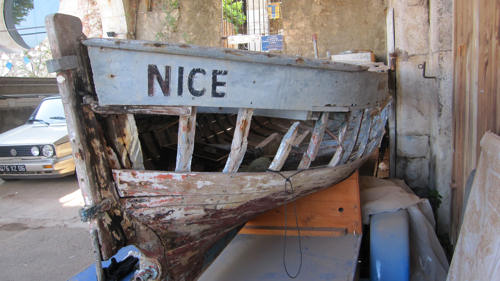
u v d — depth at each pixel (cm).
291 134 263
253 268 282
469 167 309
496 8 244
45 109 753
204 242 259
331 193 318
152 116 346
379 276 281
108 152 216
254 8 1230
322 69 248
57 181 698
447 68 400
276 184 256
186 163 229
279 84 233
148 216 228
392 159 485
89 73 205
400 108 465
